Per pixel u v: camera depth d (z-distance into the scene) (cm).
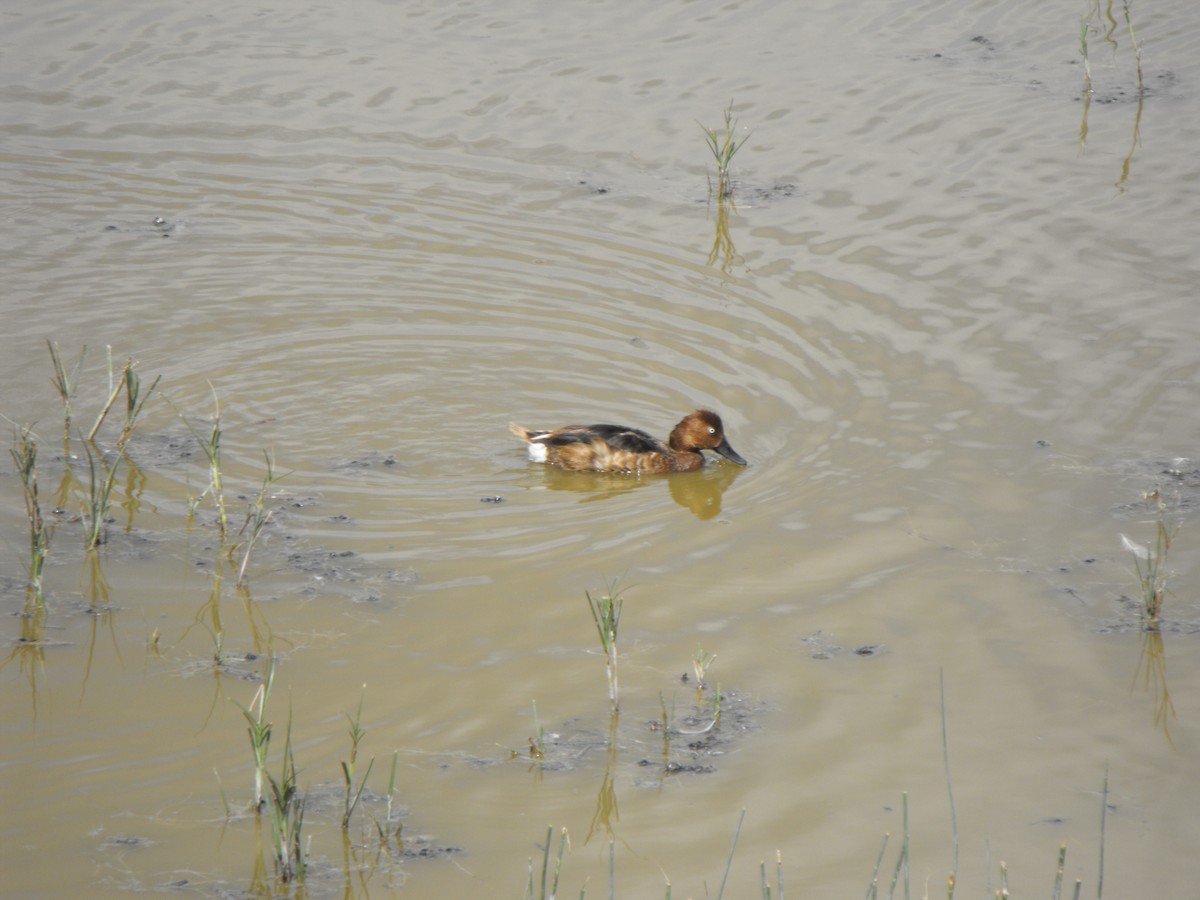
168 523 3216
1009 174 5156
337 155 5322
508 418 3828
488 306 4394
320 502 3359
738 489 3484
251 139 5416
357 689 2631
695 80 5872
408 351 4141
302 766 2403
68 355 3988
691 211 4962
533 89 5791
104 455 3506
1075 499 3338
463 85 5828
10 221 4778
